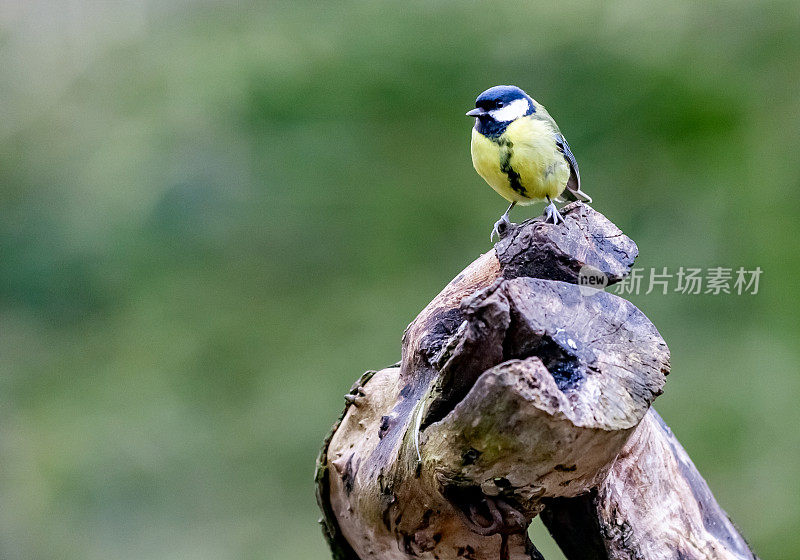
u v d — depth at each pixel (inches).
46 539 490.0
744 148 507.2
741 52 530.3
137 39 632.4
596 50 551.2
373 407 186.1
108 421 525.0
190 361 539.2
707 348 467.8
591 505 167.6
